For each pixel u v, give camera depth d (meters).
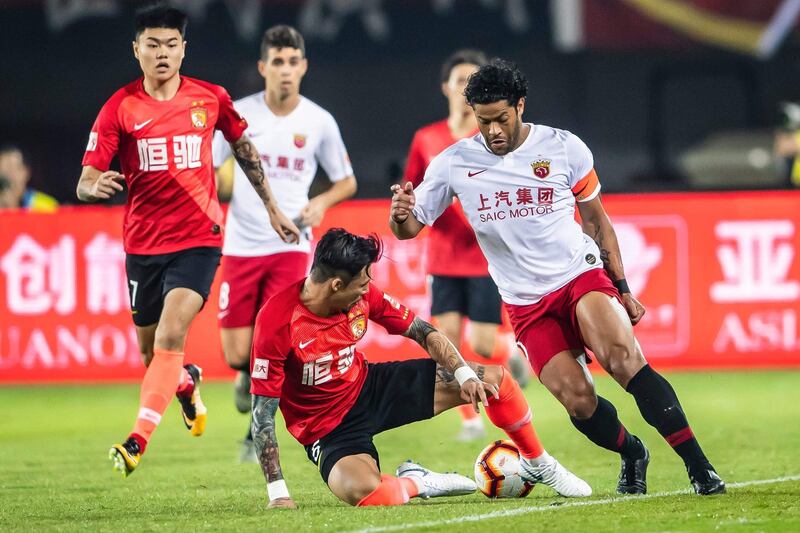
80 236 40.03
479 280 28.88
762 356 39.59
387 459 26.83
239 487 23.19
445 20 58.50
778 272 39.38
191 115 22.61
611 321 19.45
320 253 18.61
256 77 57.50
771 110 58.94
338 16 58.53
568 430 30.66
